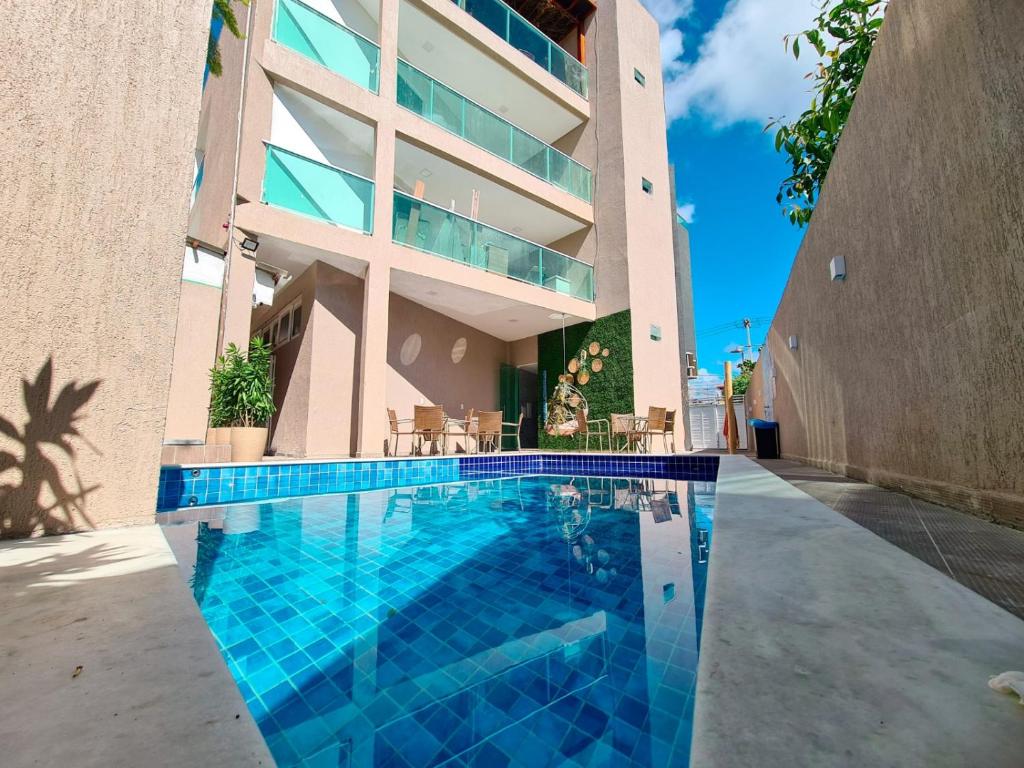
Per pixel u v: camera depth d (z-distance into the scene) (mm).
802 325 5672
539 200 10359
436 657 1478
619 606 1888
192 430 5492
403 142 8344
